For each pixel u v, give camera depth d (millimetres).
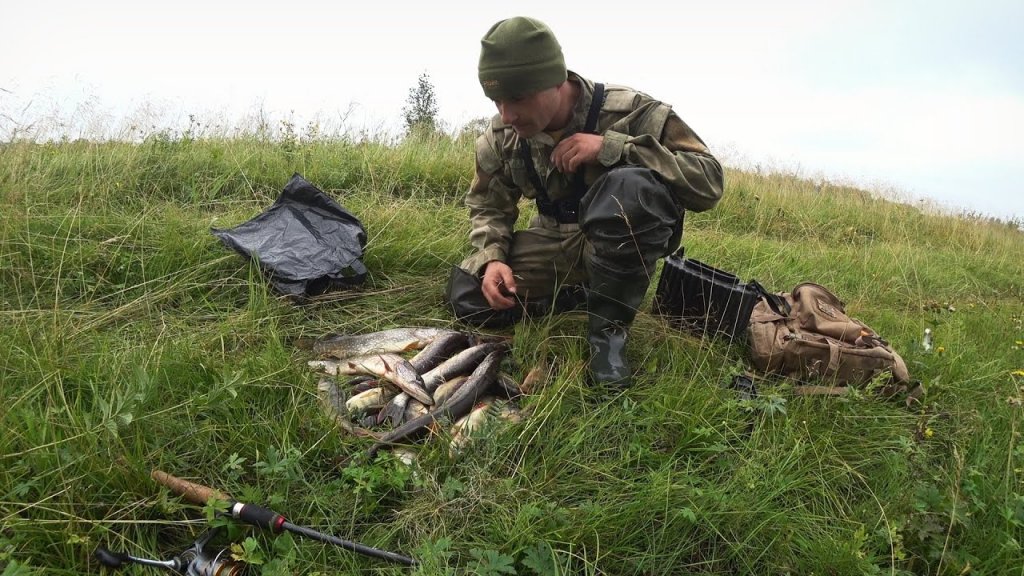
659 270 4148
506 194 3162
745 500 2047
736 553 1925
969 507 2082
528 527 1858
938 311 4082
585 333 3070
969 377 3090
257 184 4949
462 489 2008
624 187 2488
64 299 3123
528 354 2918
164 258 3439
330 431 2199
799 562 1896
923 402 2811
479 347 2803
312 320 3201
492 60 2467
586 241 3072
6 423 1988
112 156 4777
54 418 2078
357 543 1813
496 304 2953
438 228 4359
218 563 1688
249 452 2111
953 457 2375
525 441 2256
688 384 2586
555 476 2115
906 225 9148
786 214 8180
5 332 2615
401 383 2520
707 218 7109
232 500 1862
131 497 1887
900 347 3355
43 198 3984
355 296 3434
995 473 2279
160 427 2150
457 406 2432
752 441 2322
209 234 3689
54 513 1778
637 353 2965
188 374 2439
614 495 2061
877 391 2768
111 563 1667
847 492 2252
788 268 5027
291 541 1793
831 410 2594
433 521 1938
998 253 8719
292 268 3350
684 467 2254
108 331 2859
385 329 3164
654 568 1885
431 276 3781
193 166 4926
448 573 1698
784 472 2217
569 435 2334
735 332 2994
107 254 3445
